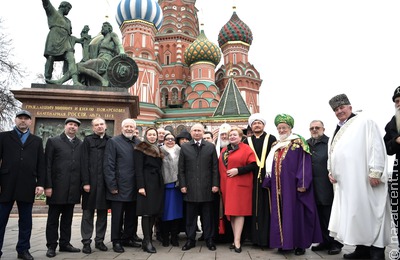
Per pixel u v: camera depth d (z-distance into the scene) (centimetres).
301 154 545
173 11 5053
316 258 488
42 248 561
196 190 550
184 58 4697
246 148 566
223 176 570
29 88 1029
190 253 513
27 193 480
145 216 537
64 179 523
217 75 5022
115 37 1357
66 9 1220
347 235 457
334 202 508
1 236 474
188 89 4350
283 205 516
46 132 1004
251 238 567
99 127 573
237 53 4988
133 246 578
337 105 525
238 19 5081
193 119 3325
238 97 3453
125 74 1198
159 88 4425
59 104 1029
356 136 483
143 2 4128
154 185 542
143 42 4147
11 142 486
